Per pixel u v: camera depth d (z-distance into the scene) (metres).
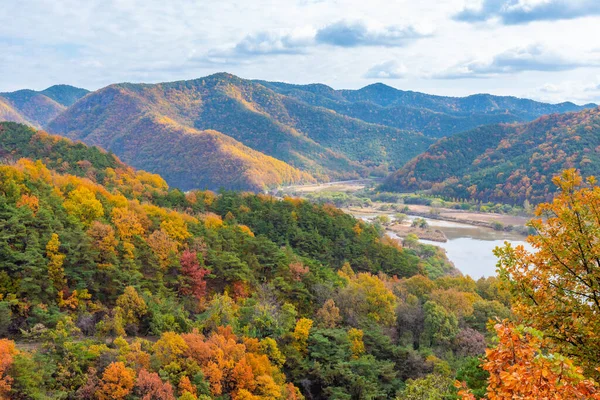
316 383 61.72
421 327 78.06
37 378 43.00
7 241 66.00
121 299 63.06
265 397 50.69
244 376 51.81
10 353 44.22
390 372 62.12
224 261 82.50
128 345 51.34
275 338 64.38
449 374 57.09
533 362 13.65
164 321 62.34
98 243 73.62
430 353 68.00
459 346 70.75
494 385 14.81
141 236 84.69
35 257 63.00
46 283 61.81
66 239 69.94
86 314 60.19
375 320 76.31
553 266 21.64
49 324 57.09
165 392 45.38
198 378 49.09
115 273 69.19
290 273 86.06
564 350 20.09
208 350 52.94
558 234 21.89
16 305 58.47
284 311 71.19
